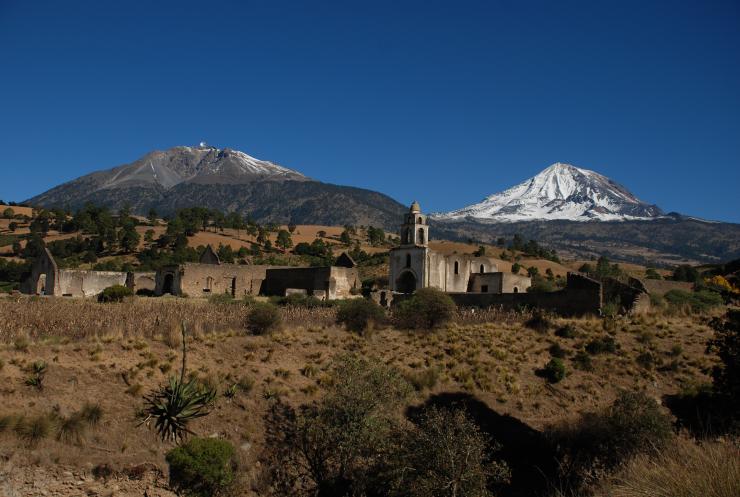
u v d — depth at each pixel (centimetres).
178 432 2748
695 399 3403
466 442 2375
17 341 3175
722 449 1496
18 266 11106
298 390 3362
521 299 5403
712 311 5397
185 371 3300
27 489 2312
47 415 2588
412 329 4784
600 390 3781
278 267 9362
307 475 2769
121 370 3112
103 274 8375
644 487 1443
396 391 3019
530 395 3691
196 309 5066
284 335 4172
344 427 2738
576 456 2831
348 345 4234
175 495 2448
